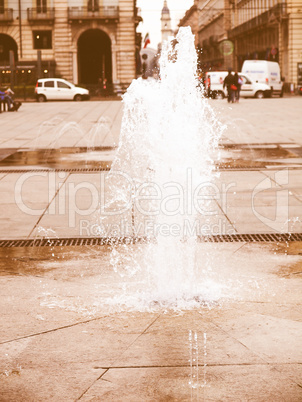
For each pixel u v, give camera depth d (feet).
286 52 180.14
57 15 188.03
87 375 13.43
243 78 143.23
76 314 17.10
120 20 188.85
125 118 55.93
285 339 15.21
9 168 42.52
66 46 189.57
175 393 12.62
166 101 23.52
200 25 369.30
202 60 343.67
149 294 18.72
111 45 192.95
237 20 258.37
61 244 24.47
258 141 56.08
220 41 282.36
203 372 13.50
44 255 23.00
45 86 151.53
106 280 20.11
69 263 21.98
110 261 22.17
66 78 190.39
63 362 14.08
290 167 41.11
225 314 16.99
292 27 172.55
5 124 79.97
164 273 20.29
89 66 207.62
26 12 188.03
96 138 61.16
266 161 43.98
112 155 48.11
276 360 14.05
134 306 17.71
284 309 17.28
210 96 142.51
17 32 189.57
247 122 74.69
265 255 22.63
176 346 14.87
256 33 221.25
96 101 147.43
